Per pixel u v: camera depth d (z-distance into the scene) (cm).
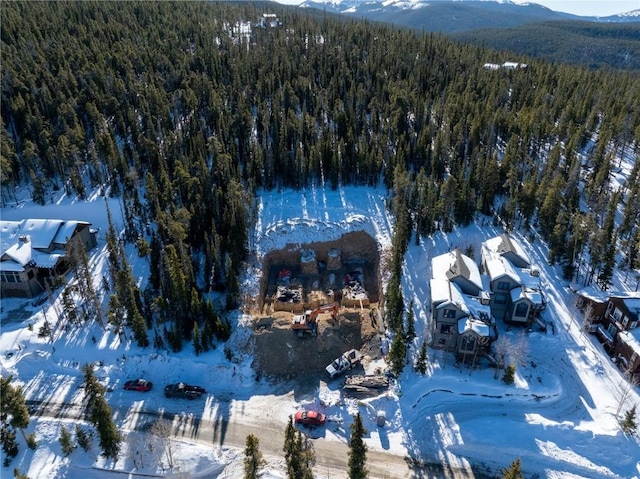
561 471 4731
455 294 5919
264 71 12681
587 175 9200
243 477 4478
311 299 7262
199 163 8256
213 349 6250
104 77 10850
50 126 9469
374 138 9775
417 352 5988
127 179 8506
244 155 9700
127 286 6144
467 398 5422
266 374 6031
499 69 14050
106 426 4550
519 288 6181
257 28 17275
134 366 5950
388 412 5325
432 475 4684
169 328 6394
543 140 10050
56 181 9244
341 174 9362
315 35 16900
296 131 9962
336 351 6291
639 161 8956
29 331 6316
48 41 12644
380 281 7350
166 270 6556
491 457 4859
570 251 6925
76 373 5888
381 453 4906
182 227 6938
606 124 10306
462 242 7700
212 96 10800
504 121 10306
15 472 4253
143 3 17738
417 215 7825
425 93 11975
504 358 5691
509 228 7862
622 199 8431
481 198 8181
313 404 5516
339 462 4822
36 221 7556
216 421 5325
